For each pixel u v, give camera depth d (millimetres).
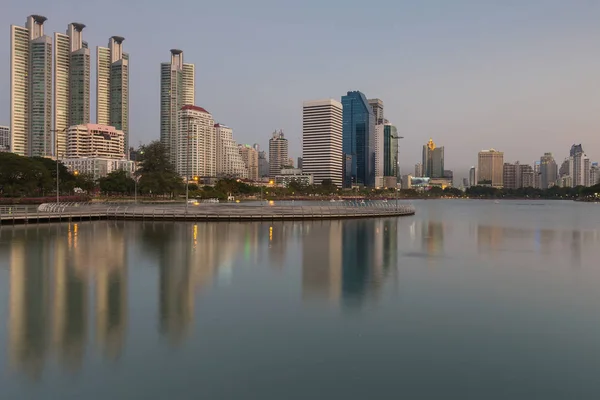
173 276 26141
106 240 44062
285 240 45469
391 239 48500
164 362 13656
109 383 12289
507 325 17750
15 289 22594
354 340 15797
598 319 18625
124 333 16156
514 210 150125
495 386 12453
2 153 116625
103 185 169000
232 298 21219
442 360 14180
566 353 14859
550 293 23219
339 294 22328
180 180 183000
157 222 69375
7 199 96562
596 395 11977
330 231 56500
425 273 28391
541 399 11750
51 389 11938
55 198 111125
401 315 18891
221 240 44844
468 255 37125
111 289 22781
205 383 12320
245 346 15039
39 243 41219
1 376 12648
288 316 18453
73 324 17078
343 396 11742
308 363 13742
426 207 190750
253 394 11758
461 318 18594
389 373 13156
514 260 34594
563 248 42594
